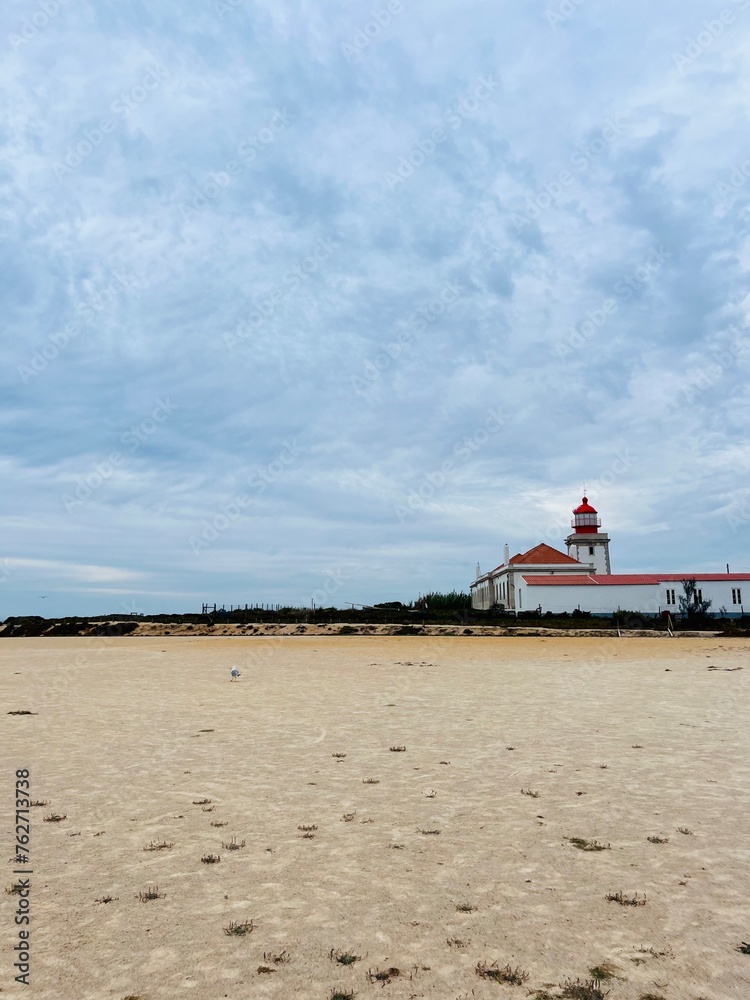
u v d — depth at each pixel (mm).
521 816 8078
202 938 5176
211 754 11570
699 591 69312
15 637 61312
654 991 4426
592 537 84062
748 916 5492
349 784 9578
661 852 6898
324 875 6371
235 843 7219
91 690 21047
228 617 65188
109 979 4609
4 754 11656
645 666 27969
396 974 4656
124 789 9375
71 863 6699
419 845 7148
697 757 11133
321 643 45188
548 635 50812
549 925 5352
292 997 4379
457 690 20297
